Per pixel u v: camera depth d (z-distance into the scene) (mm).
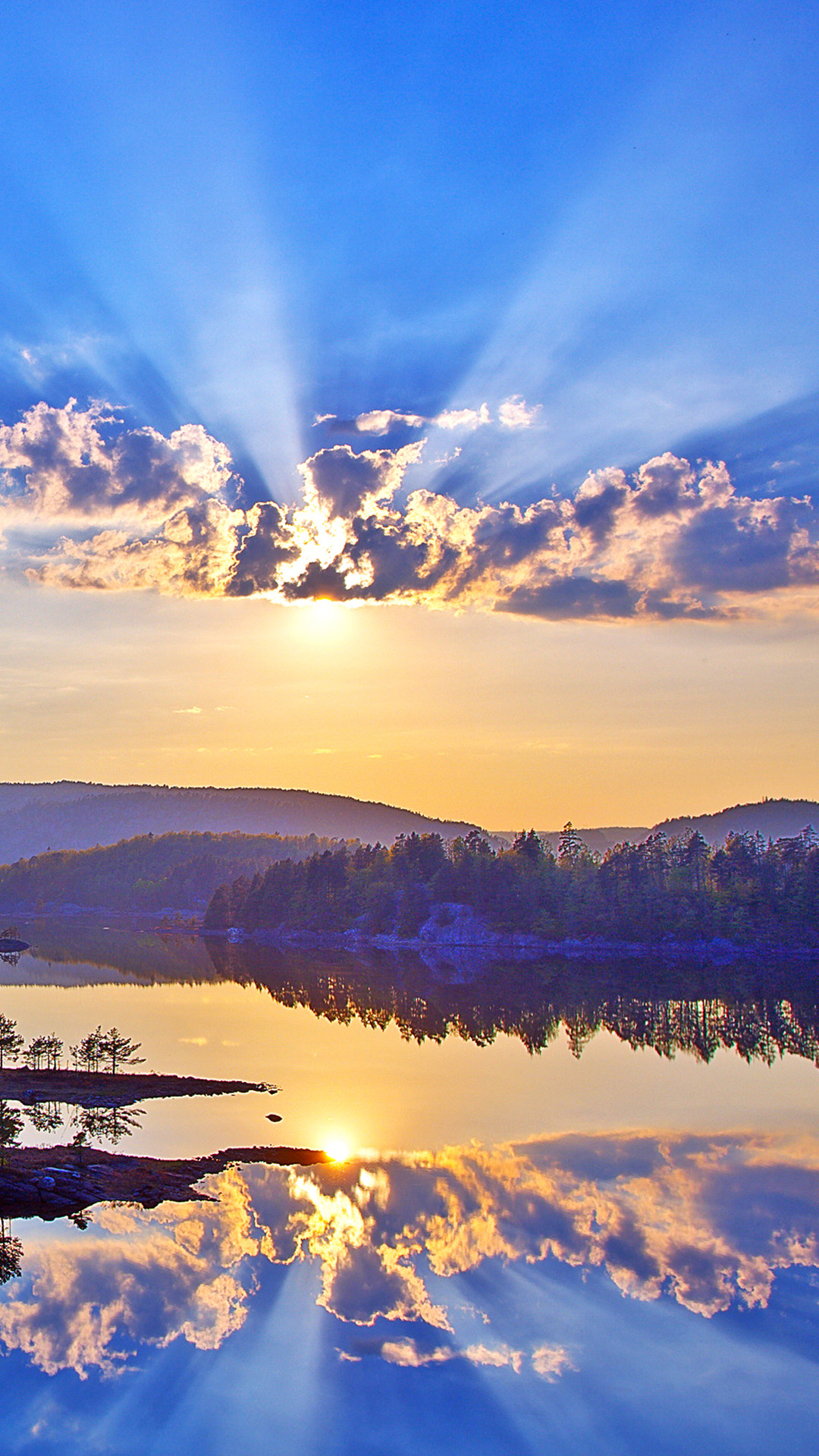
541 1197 68000
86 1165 75000
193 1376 43500
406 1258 56656
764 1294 52031
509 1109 96812
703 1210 64812
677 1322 48844
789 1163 76312
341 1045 140500
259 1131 87438
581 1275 54469
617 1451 38281
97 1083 109312
